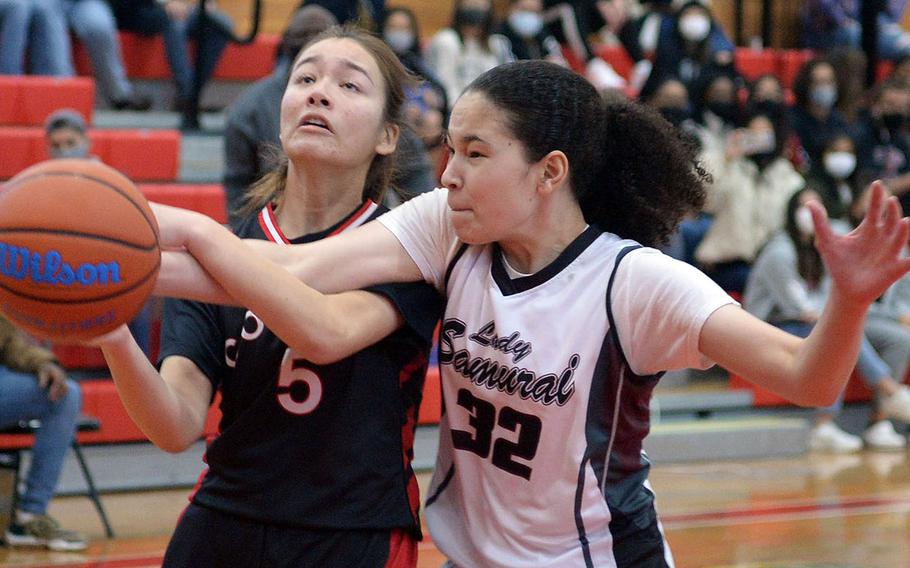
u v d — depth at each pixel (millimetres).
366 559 3014
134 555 6438
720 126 11438
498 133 2812
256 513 3010
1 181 9578
